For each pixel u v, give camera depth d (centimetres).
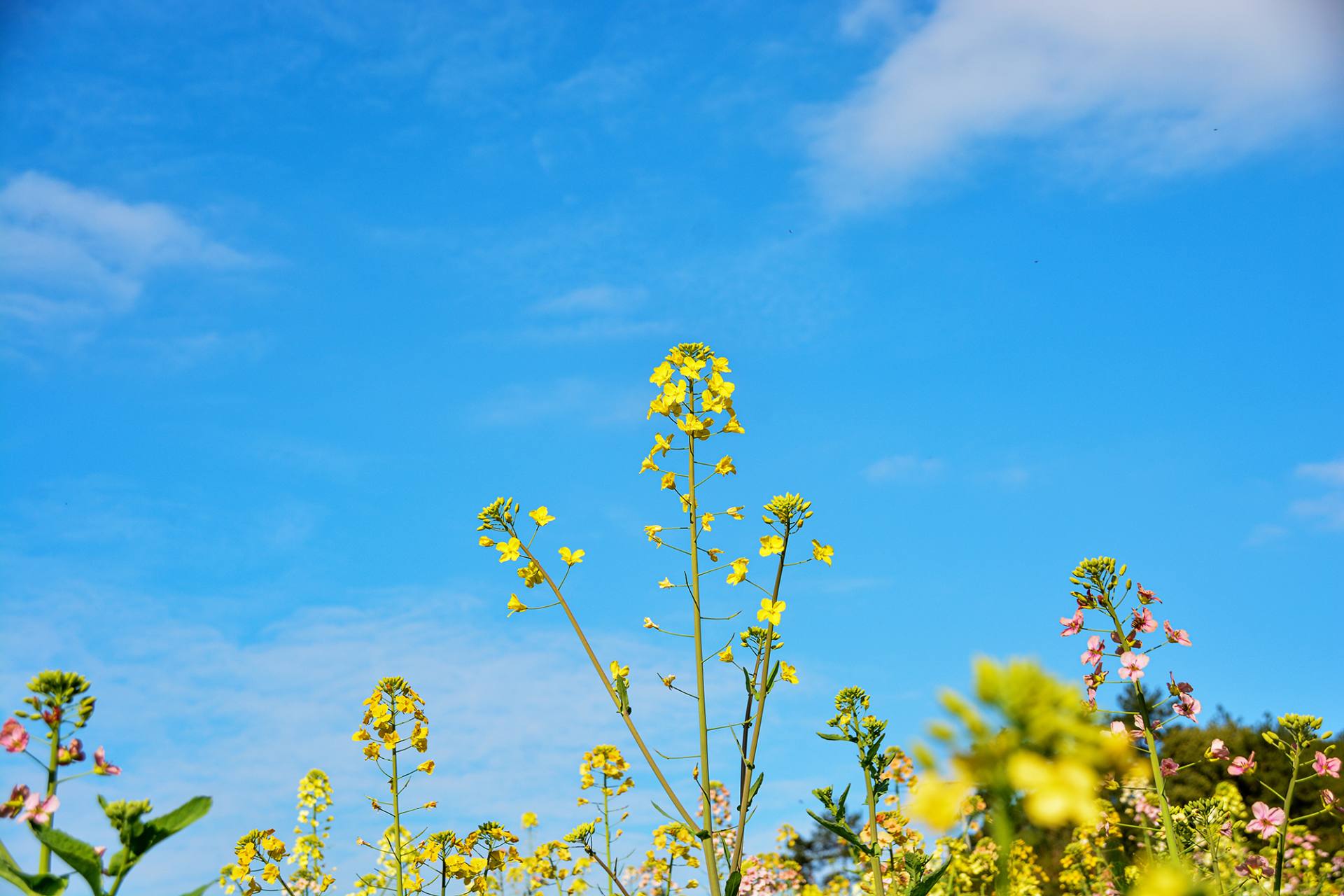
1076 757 106
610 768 640
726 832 402
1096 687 499
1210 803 534
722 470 444
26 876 247
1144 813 621
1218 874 494
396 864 554
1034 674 112
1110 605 512
